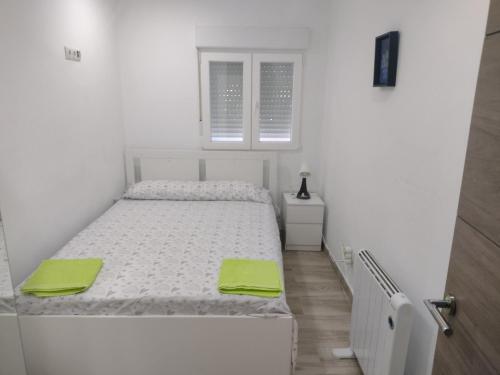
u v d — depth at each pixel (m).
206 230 2.67
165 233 2.59
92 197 2.97
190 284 1.90
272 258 2.23
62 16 2.48
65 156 2.54
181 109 3.66
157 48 3.52
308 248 3.60
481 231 0.90
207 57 3.51
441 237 1.52
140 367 1.83
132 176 3.72
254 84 3.57
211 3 3.44
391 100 2.04
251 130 3.69
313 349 2.26
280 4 3.45
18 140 2.03
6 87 1.93
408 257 1.81
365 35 2.49
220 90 3.63
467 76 1.37
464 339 0.95
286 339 1.80
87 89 2.86
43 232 2.29
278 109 3.69
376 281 1.77
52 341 1.79
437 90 1.57
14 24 1.99
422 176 1.69
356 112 2.67
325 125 3.59
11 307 1.60
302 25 3.49
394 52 1.95
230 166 3.70
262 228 2.73
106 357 1.82
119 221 2.82
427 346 1.61
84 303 1.77
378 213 2.22
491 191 0.86
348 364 2.15
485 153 0.89
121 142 3.61
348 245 2.85
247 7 3.45
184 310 1.79
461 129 1.40
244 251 2.32
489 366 0.84
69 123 2.58
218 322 1.77
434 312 1.02
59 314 1.78
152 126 3.69
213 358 1.83
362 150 2.53
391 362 1.56
